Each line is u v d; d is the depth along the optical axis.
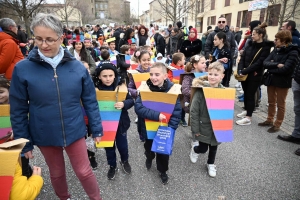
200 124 2.51
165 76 2.37
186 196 2.30
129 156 3.05
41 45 1.46
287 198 2.27
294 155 3.06
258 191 2.37
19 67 1.52
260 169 2.75
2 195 1.39
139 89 2.38
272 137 3.60
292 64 3.26
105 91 2.29
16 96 1.55
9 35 3.42
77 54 4.24
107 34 14.43
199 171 2.72
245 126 4.04
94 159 2.74
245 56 3.95
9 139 1.94
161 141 2.21
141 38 8.30
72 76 1.63
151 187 2.44
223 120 2.42
